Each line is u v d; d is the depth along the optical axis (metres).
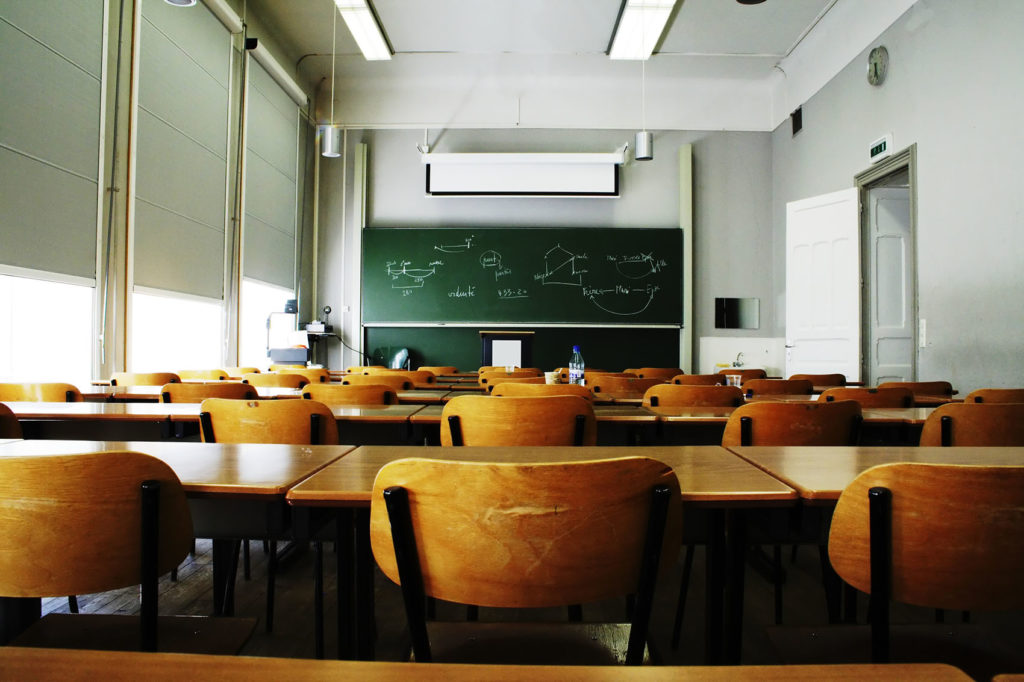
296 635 1.59
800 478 0.92
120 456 0.74
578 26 5.77
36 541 0.74
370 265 6.90
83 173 3.45
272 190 5.99
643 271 6.89
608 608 1.74
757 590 1.90
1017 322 3.51
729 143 7.03
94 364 3.55
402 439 2.00
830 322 5.33
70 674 0.40
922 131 4.36
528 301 6.88
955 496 0.71
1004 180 3.61
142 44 3.95
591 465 0.67
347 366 6.97
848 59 5.40
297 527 0.95
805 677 0.39
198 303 4.75
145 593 0.76
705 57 6.41
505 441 1.58
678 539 0.76
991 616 1.61
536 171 6.87
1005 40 3.61
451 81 6.98
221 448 1.17
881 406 2.36
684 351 6.88
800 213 5.59
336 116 7.04
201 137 4.70
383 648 1.52
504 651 0.89
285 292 6.40
